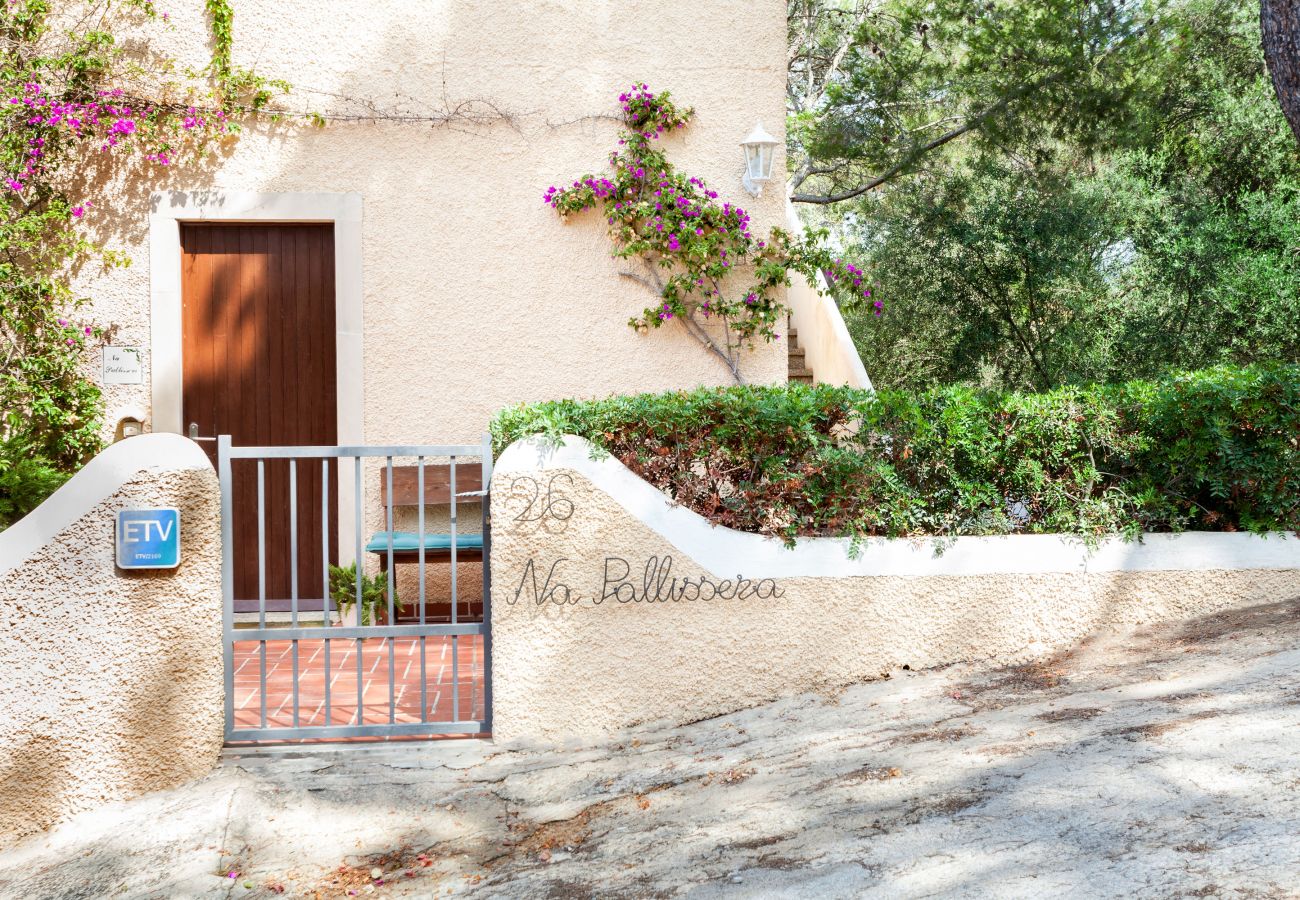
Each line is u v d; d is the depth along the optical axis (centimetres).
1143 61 1152
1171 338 1268
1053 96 1172
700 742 433
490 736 447
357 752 429
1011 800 320
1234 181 1356
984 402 504
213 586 415
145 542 399
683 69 668
